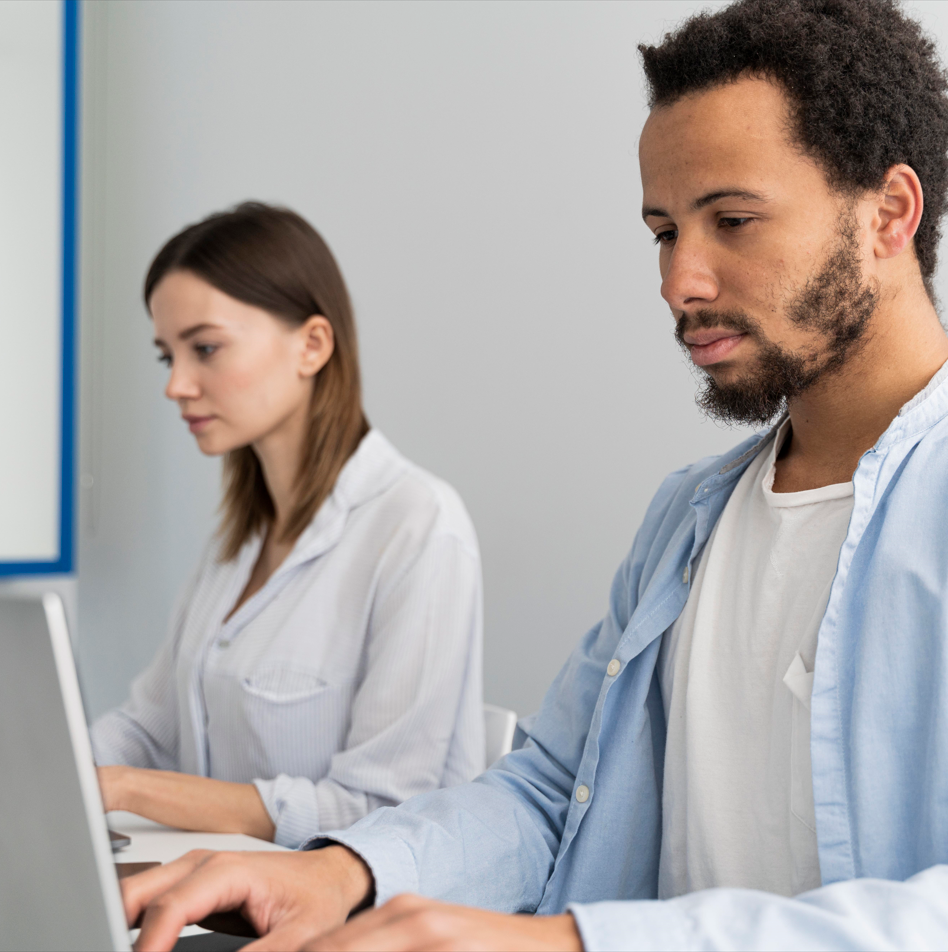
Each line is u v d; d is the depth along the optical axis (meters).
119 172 3.22
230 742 1.37
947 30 1.30
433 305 2.21
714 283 0.69
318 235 1.47
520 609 2.00
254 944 0.57
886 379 0.71
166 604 3.01
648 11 1.75
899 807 0.63
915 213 0.68
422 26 2.24
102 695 3.25
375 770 1.22
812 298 0.67
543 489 1.96
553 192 1.94
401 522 1.37
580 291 1.89
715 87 0.68
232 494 1.53
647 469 1.76
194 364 1.41
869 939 0.46
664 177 0.71
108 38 3.25
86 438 3.31
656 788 0.83
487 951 0.46
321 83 2.51
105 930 0.45
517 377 2.02
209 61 2.87
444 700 1.28
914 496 0.67
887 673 0.64
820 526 0.73
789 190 0.67
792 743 0.69
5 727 0.49
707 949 0.47
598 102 1.85
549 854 0.81
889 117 0.68
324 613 1.37
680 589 0.83
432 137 2.21
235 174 2.78
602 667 0.90
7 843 0.50
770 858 0.71
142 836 1.09
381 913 0.49
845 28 0.68
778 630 0.73
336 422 1.45
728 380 0.71
